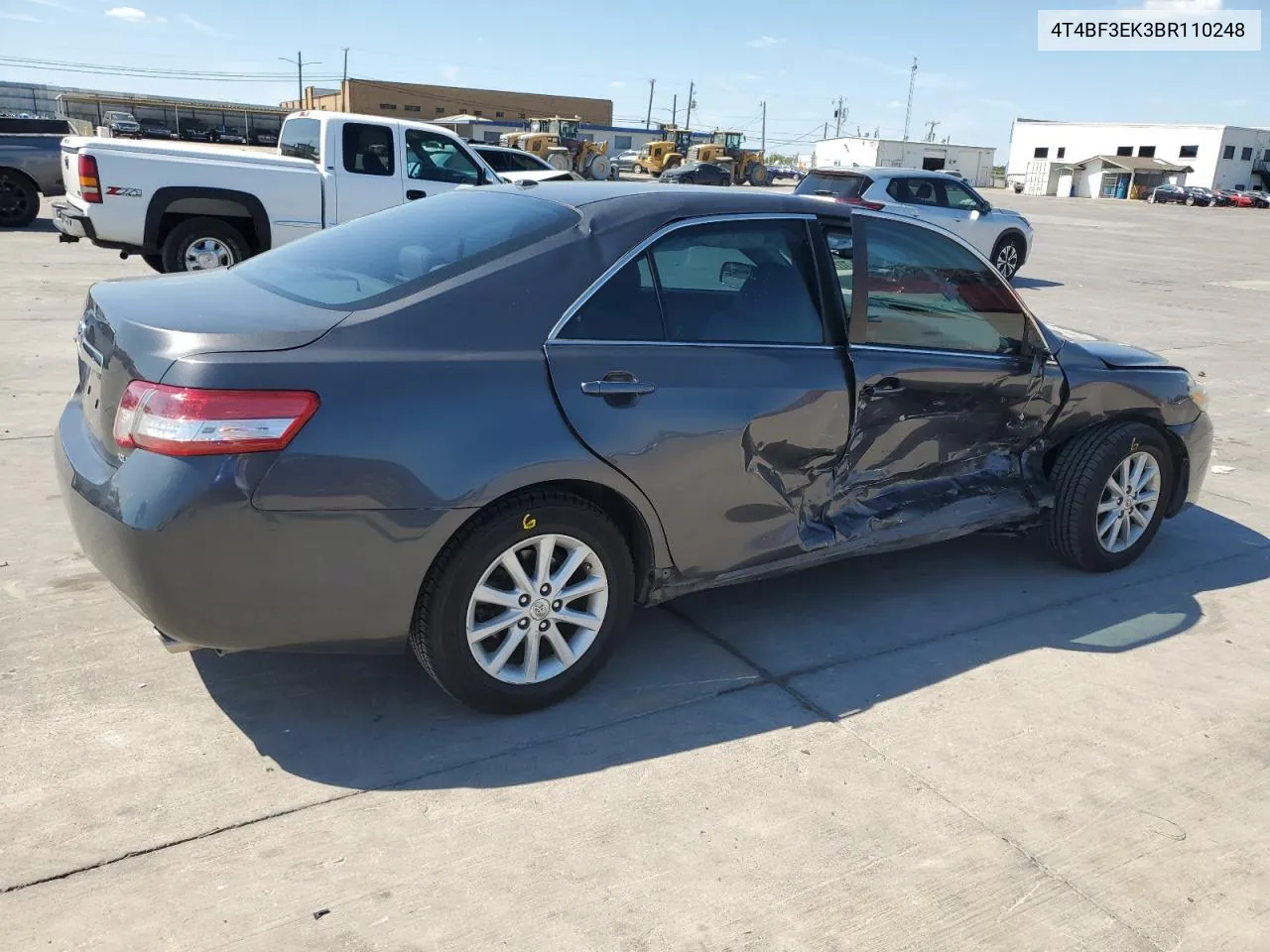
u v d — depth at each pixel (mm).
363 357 2801
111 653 3490
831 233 3758
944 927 2473
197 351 2660
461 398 2881
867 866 2670
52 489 4969
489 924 2395
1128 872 2705
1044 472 4559
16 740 2967
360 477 2738
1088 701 3572
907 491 4078
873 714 3414
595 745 3141
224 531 2637
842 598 4332
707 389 3324
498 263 3100
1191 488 4902
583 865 2611
